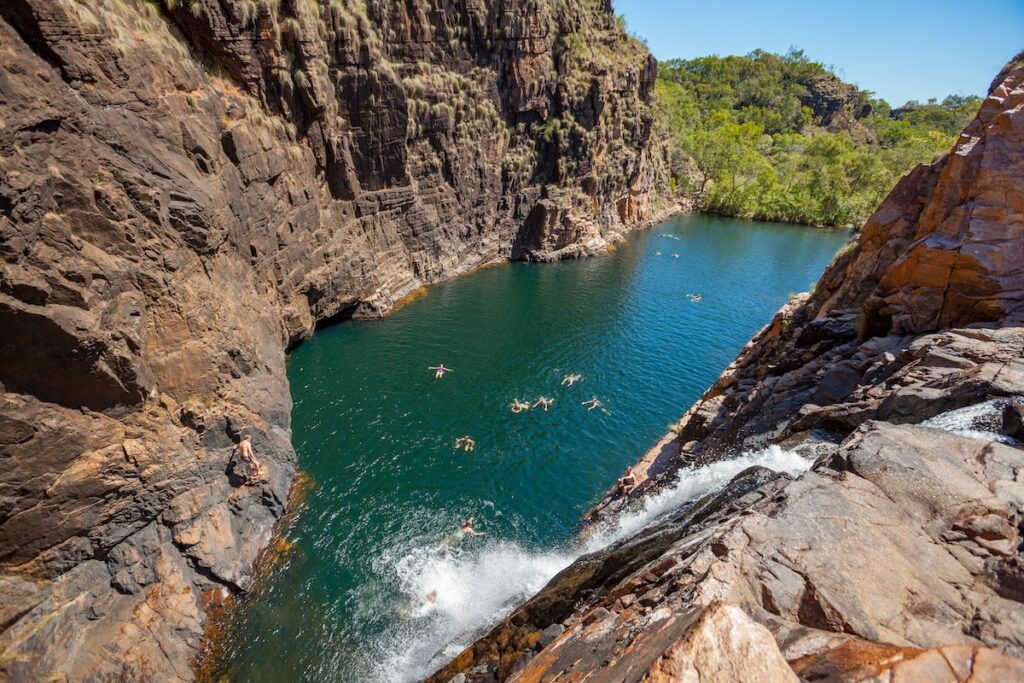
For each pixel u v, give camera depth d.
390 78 53.25
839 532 9.22
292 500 31.45
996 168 19.80
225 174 34.72
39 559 20.06
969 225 20.05
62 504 20.50
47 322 19.30
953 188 21.31
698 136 140.88
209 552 24.95
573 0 79.62
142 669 20.59
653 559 14.02
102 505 22.03
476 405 43.09
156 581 23.25
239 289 34.53
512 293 69.19
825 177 132.75
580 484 35.31
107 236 23.17
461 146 67.62
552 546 30.12
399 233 61.94
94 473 21.47
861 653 6.37
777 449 19.14
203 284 29.33
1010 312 18.25
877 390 18.03
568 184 85.44
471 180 71.12
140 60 27.78
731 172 138.25
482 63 67.19
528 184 81.44
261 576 26.48
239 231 36.53
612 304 68.38
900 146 158.12
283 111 43.34
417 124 59.91
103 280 22.20
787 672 5.57
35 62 20.80
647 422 42.78
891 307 22.19
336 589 26.41
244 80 39.38
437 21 59.16
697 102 197.00
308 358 47.16
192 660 22.20
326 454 35.72
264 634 23.91
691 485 21.58
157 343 25.39
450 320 58.81
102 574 21.92
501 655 17.58
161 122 29.05
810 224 125.25
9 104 19.20
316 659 23.11
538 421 41.66
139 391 23.48
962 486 10.05
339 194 52.09
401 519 31.11
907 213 26.80
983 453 11.02
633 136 101.75
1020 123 19.72
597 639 9.73
